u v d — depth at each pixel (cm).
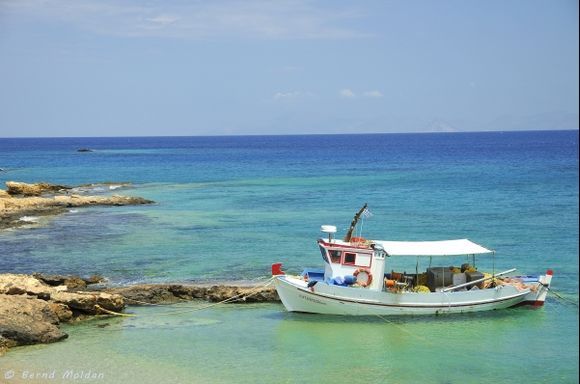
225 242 5203
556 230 5609
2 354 2748
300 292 3319
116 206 7394
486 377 2578
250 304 3556
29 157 19562
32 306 3027
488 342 2981
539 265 4384
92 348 2841
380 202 7694
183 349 2842
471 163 14900
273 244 5116
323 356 2791
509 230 5653
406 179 10694
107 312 3309
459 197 8081
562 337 3027
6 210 6862
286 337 3016
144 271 4244
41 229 5838
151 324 3184
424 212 6812
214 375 2566
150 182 10619
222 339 2983
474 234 5491
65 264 4453
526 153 19325
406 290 3416
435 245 3497
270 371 2612
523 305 3506
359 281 3350
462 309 3362
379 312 3303
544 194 8206
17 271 4262
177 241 5256
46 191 8862
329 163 15925
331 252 3384
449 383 2516
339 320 3284
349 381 2528
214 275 4128
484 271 4225
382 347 2906
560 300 3628
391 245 3472
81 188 9412
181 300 3584
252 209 7150
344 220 6309
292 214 6750
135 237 5438
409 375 2586
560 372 2611
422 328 3175
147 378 2525
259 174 12300
